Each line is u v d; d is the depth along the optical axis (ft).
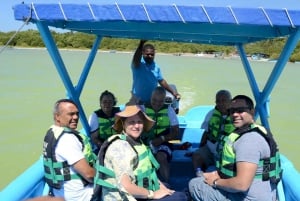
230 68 115.03
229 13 8.23
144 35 14.64
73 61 110.63
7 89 54.29
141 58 15.88
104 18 8.46
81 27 10.84
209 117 14.14
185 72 91.61
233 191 8.45
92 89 55.31
